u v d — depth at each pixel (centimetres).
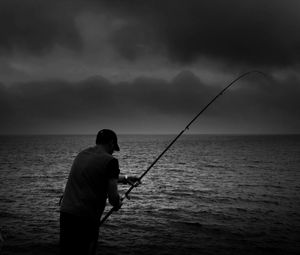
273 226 1062
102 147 319
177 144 12100
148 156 5612
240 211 1330
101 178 298
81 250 295
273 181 2428
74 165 313
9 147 9075
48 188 2023
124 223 1086
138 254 778
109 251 798
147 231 987
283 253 793
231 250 812
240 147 9325
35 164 3941
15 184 2225
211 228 1030
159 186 2141
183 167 3653
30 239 882
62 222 300
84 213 293
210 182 2370
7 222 1089
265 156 5550
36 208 1359
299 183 2319
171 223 1098
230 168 3519
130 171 3219
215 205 1471
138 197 1683
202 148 8819
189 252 795
